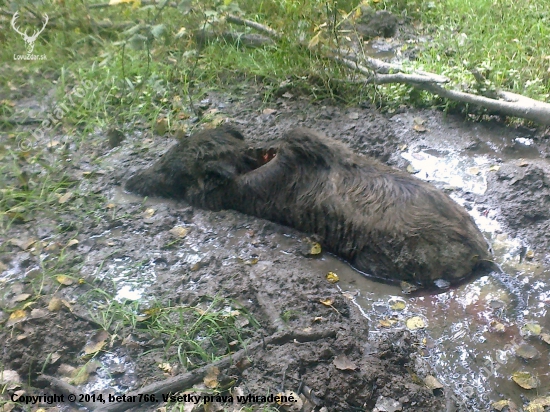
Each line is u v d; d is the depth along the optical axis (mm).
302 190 2467
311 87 3396
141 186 2740
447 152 2939
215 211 2631
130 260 2410
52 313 2189
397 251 2248
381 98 3303
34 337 2098
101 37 4016
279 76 3479
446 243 2219
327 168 2441
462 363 2016
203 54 3697
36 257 2455
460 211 2309
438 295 2213
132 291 2273
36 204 2688
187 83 3479
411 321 2137
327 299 2180
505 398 1922
